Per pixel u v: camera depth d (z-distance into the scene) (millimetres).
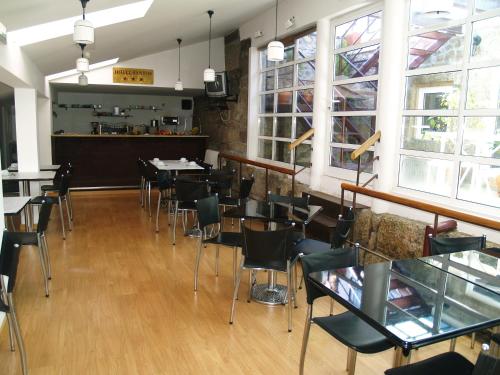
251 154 7332
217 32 7727
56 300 3381
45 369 2430
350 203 4387
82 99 9977
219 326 3014
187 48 8555
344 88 4859
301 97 5848
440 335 1560
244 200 4961
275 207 3910
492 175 3121
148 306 3307
